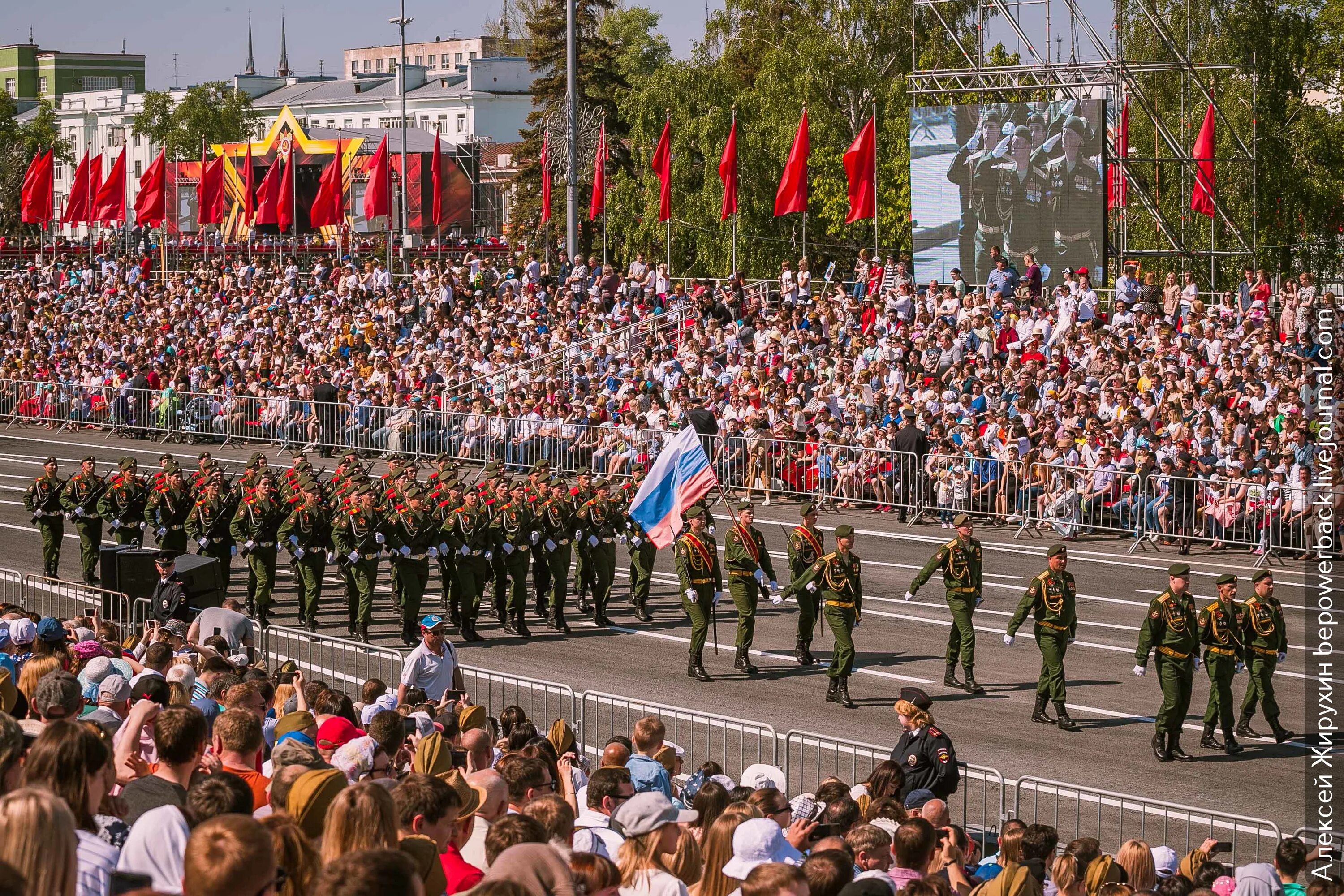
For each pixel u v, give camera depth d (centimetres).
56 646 3828
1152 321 9631
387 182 15400
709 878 2289
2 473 10344
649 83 18638
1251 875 2708
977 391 8956
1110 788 4412
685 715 4400
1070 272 10381
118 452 11081
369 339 12381
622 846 2206
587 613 6694
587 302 12338
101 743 1883
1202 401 8100
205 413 11419
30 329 14588
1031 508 8138
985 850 3866
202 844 1451
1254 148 13262
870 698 5328
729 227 17712
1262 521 7394
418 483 6269
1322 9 16538
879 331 10112
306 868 1788
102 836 2006
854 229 17462
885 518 8531
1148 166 13462
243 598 7019
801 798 2880
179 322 13712
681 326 11600
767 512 8756
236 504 6700
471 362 11388
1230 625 4734
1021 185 11244
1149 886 2798
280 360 11831
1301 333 9069
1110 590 6862
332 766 2600
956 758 3953
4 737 1919
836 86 17775
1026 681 5544
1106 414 8450
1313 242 13938
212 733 3044
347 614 6744
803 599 5716
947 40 18000
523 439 9800
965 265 11538
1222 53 14100
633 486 6550
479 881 2039
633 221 19100
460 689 4828
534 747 3158
